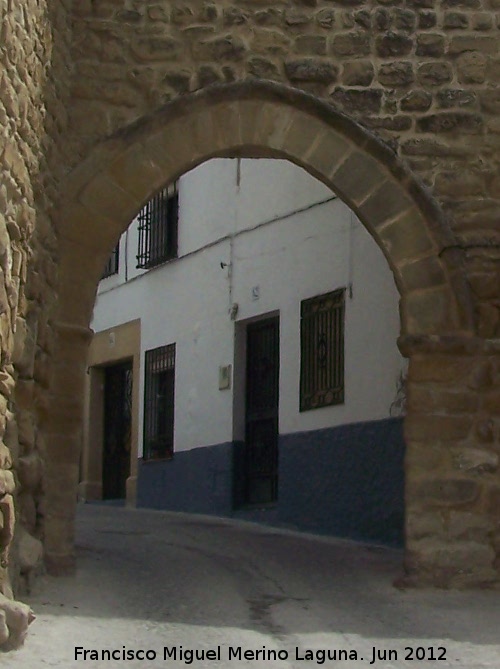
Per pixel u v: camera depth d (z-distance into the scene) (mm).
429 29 10023
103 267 9516
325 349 13750
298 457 13961
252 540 12391
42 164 8648
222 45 9797
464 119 9914
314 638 7578
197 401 16375
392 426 12398
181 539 12156
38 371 8758
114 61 9727
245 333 15648
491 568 9344
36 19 8227
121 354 18984
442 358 9578
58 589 8500
